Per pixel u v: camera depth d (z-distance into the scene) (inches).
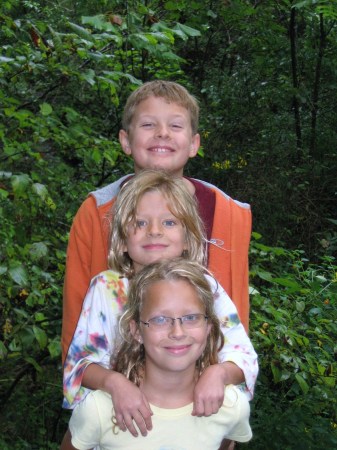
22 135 124.1
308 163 258.5
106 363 60.0
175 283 55.3
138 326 56.4
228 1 202.1
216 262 68.4
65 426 134.5
